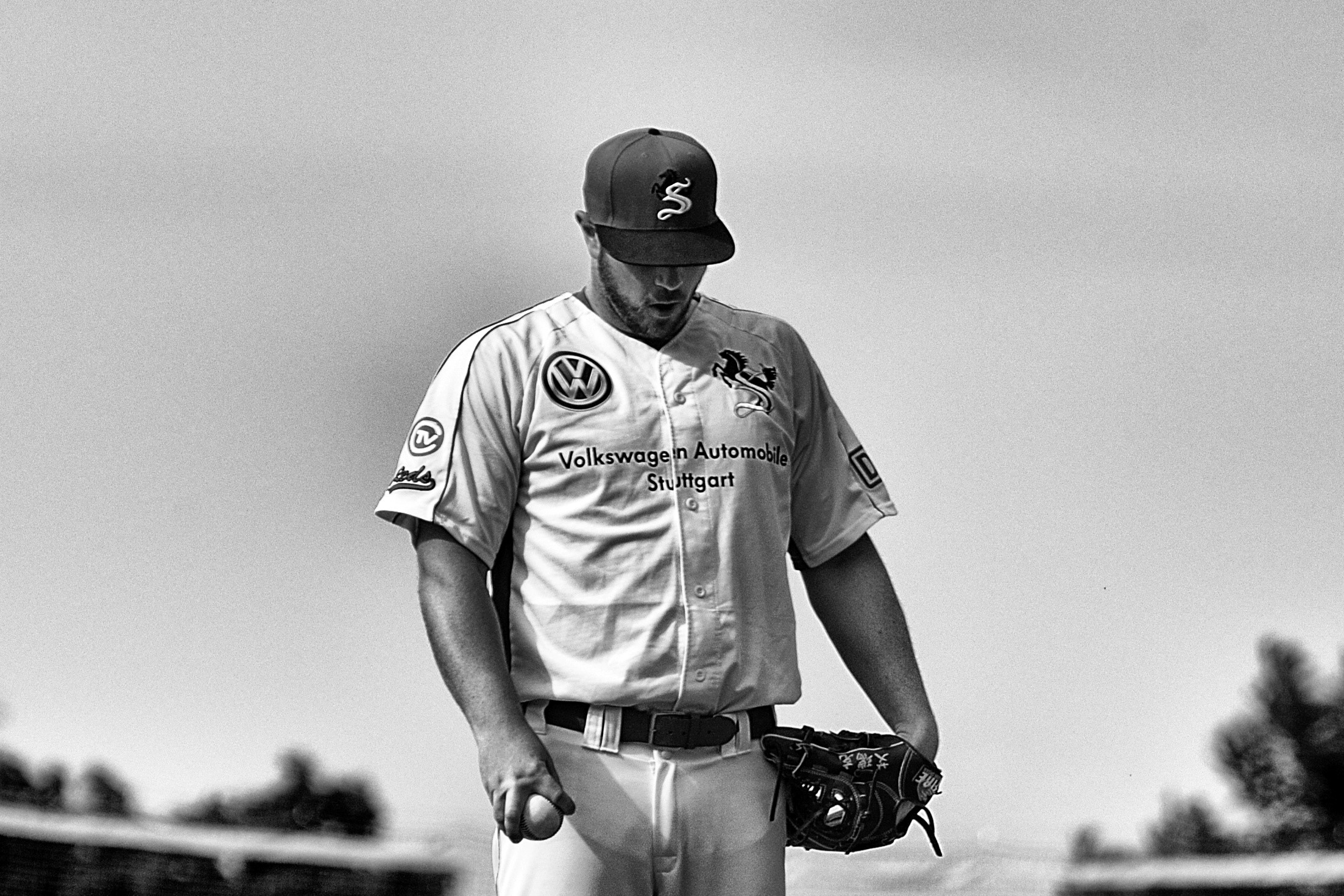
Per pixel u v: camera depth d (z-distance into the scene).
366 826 42.84
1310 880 40.59
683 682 12.81
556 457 13.09
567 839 12.67
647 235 13.01
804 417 14.17
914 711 13.97
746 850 12.98
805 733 13.51
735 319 14.05
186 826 42.78
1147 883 40.75
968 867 39.47
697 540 13.02
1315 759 44.28
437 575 12.92
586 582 12.93
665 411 13.22
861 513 14.27
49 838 41.38
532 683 12.98
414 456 13.11
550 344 13.34
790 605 13.59
